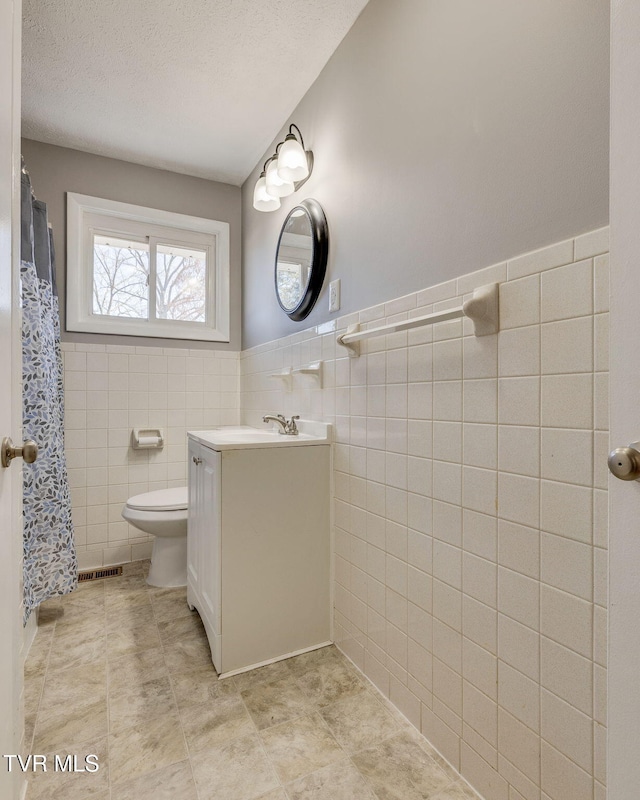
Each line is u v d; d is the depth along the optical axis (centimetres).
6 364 84
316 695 138
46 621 183
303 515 164
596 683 80
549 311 88
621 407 58
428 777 108
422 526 122
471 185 107
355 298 154
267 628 157
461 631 109
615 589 59
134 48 170
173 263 276
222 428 259
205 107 206
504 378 98
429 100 121
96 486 246
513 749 95
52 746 117
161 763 112
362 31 152
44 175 235
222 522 150
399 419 131
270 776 108
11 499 89
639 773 56
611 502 60
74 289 241
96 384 247
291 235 203
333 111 171
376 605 142
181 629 177
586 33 82
